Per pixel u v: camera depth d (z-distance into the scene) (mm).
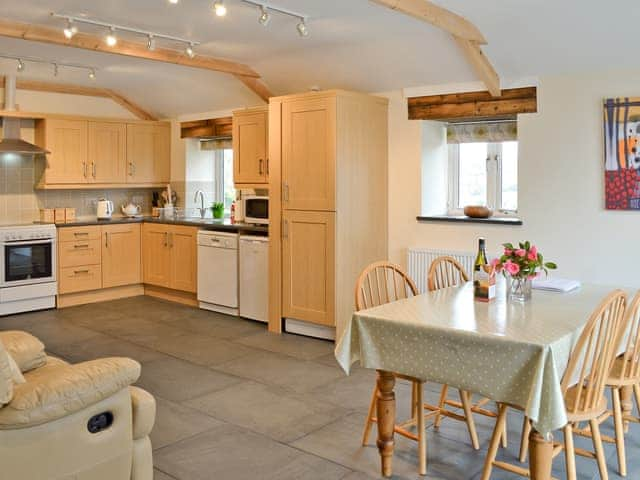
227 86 6547
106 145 7184
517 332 2500
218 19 4492
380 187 5555
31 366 2666
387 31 4664
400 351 2730
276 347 5137
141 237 7324
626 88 4355
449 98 5215
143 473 2574
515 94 4844
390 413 2869
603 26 4031
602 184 4496
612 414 3094
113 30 4652
